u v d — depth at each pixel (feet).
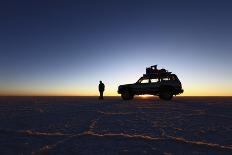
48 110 37.04
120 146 16.55
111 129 22.12
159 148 16.03
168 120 27.02
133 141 17.83
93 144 17.06
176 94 58.13
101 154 14.87
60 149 15.90
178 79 58.08
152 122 25.75
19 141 17.88
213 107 40.98
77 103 52.13
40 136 19.48
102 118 28.58
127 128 22.57
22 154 14.92
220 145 16.69
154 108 39.14
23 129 22.15
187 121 26.37
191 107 40.81
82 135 19.79
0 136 19.47
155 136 19.33
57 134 20.16
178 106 42.55
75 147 16.35
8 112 34.53
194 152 15.16
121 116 30.14
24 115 31.27
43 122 25.88
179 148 16.02
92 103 51.55
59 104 49.32
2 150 15.69
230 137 19.02
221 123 25.14
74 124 24.66
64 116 30.30
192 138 18.65
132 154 14.83
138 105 44.80
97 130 21.68
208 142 17.46
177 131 21.22
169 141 17.80
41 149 15.89
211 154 14.79
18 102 58.70
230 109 37.83
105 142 17.60
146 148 16.05
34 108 40.42
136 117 29.25
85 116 30.27
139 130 21.65
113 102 54.60
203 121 26.37
